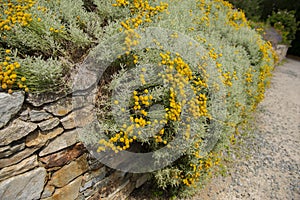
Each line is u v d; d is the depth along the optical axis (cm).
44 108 134
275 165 285
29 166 131
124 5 194
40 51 152
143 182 224
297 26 1101
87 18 177
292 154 310
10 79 121
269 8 1091
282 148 320
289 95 529
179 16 257
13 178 125
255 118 392
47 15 157
